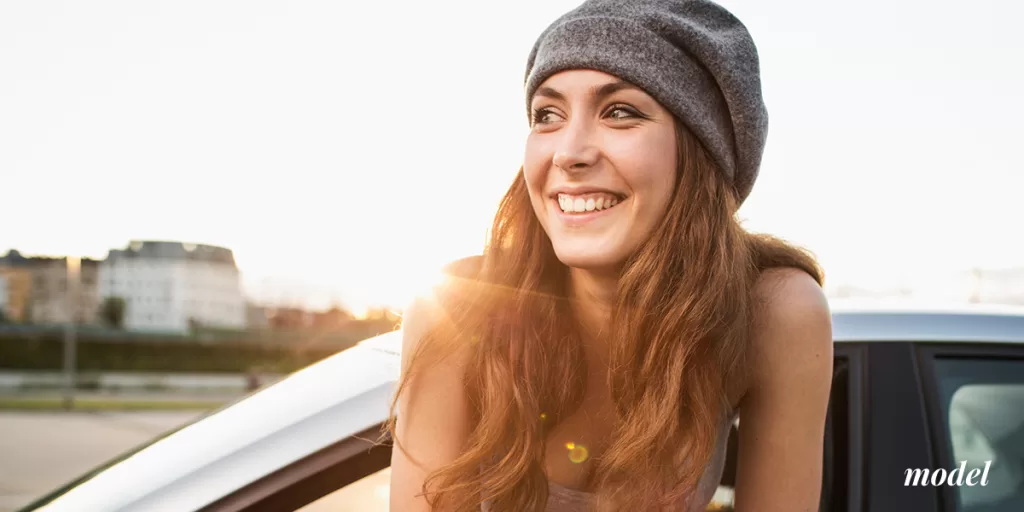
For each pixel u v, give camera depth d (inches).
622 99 48.7
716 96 51.4
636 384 51.3
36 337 1162.6
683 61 49.3
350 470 53.1
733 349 51.6
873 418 56.7
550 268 55.9
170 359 1248.8
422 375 53.5
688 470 52.1
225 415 57.8
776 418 54.3
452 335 53.6
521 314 54.6
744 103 51.5
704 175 51.3
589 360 56.9
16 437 481.4
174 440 57.1
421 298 54.9
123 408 709.9
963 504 55.6
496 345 53.9
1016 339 59.3
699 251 50.5
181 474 53.1
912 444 56.2
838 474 56.4
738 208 56.4
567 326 55.9
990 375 58.8
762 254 56.8
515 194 55.9
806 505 54.7
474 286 55.4
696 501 55.8
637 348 51.1
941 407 57.4
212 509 51.5
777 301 53.8
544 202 51.8
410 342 54.7
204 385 1094.4
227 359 1275.8
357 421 53.4
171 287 1630.2
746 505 55.6
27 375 1135.6
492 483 52.0
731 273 51.2
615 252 49.9
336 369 57.9
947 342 59.1
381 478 54.1
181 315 1626.5
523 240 55.4
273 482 52.0
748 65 51.9
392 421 51.3
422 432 53.6
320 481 52.6
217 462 53.1
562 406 55.1
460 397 54.8
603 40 48.1
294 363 1306.6
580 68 48.8
